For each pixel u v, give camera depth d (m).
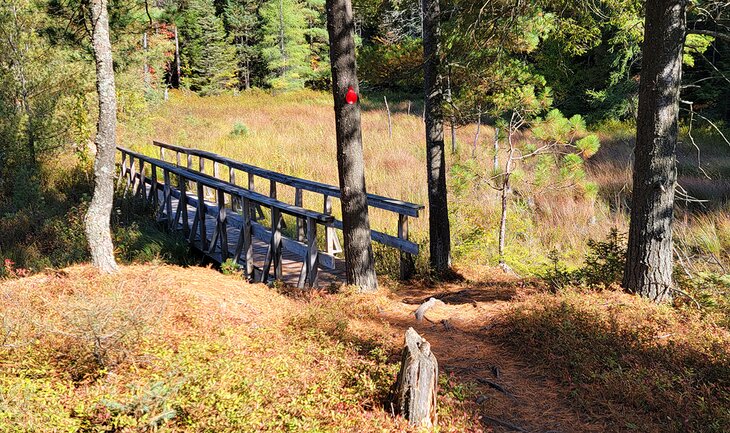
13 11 17.09
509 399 4.64
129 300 5.11
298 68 48.75
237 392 3.94
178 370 4.12
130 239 10.88
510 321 6.07
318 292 7.27
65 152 19.03
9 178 16.88
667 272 6.35
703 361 4.94
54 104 17.75
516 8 8.33
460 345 5.80
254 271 8.89
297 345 5.10
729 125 25.12
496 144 13.66
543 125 9.17
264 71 52.94
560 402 4.60
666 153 6.16
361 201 7.59
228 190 9.38
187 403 3.73
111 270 6.78
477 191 13.20
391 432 3.73
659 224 6.26
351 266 7.71
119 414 3.50
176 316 5.37
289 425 3.69
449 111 8.74
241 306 6.09
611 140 22.64
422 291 8.23
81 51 16.42
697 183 14.36
